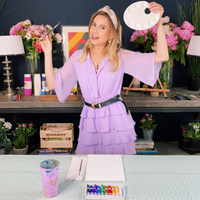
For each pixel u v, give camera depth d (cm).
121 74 176
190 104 247
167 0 294
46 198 94
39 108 248
